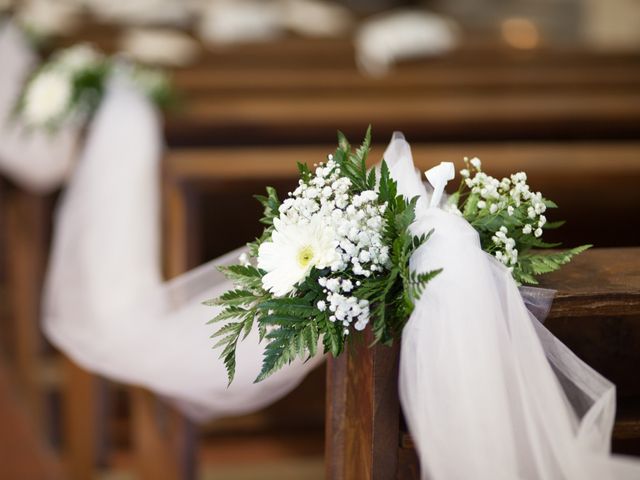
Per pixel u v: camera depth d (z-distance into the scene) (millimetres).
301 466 3176
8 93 3467
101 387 3016
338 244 1174
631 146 2781
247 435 3057
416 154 2635
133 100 2812
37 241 3439
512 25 5953
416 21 4680
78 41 4551
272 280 1164
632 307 1327
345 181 1223
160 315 2086
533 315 1265
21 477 3189
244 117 3029
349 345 1321
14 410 3562
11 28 3879
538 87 3777
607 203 2721
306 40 4988
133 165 2635
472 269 1192
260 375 1158
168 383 2061
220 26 5297
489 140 3201
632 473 1210
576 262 1449
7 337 3902
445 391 1184
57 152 3141
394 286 1215
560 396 1220
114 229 2574
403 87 3695
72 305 2424
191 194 2529
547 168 2529
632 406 1449
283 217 1218
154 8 5582
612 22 7496
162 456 2705
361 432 1411
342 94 3545
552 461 1224
